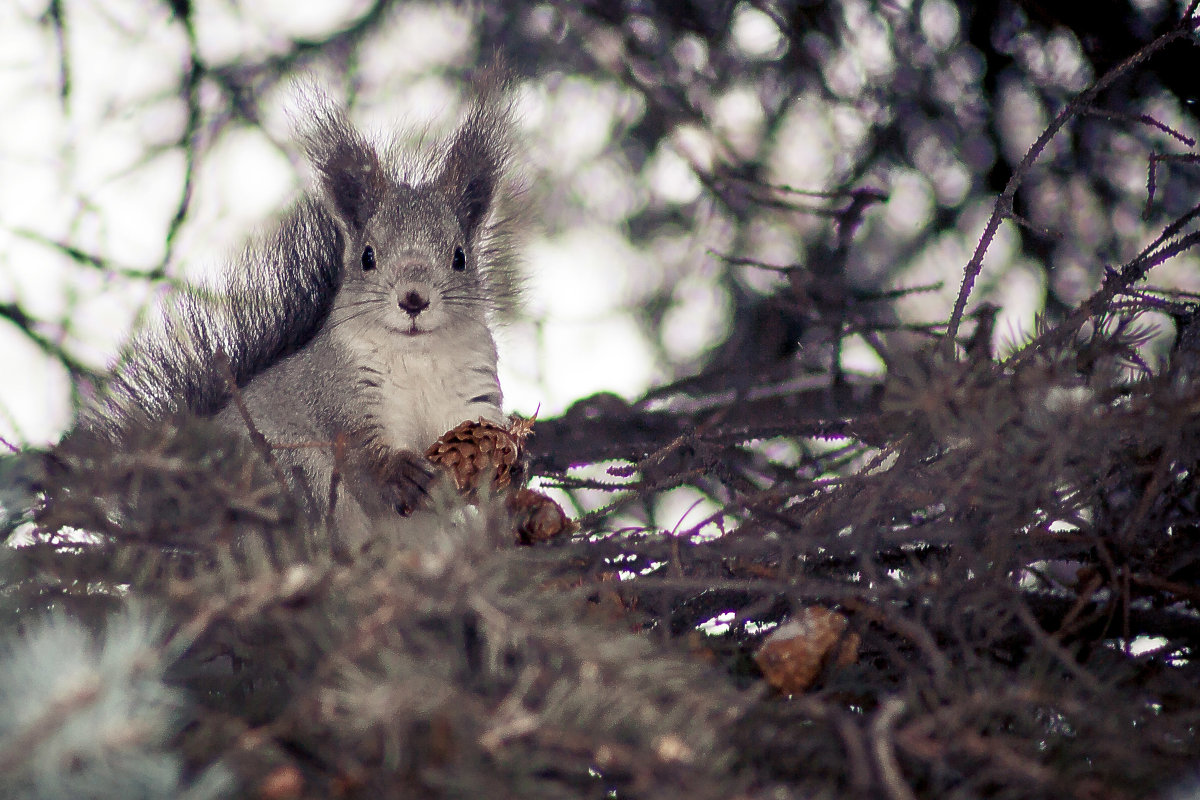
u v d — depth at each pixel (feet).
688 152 17.52
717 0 17.57
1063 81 17.46
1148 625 16.79
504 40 17.60
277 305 17.29
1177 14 17.31
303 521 16.76
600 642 15.90
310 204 17.33
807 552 16.83
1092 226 17.47
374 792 13.97
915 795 15.48
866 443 17.03
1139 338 16.84
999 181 17.48
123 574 16.70
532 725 14.05
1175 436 16.74
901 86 17.51
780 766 15.94
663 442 17.21
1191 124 17.37
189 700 15.74
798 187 17.60
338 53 17.60
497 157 17.33
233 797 13.84
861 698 16.74
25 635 16.65
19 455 16.79
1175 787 15.29
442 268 17.21
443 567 15.81
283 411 17.22
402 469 17.15
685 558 16.79
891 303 17.52
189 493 16.72
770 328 17.54
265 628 16.43
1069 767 15.87
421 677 13.89
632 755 13.80
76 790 12.20
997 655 16.79
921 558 16.89
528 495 16.92
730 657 16.78
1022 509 16.75
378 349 17.22
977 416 16.72
